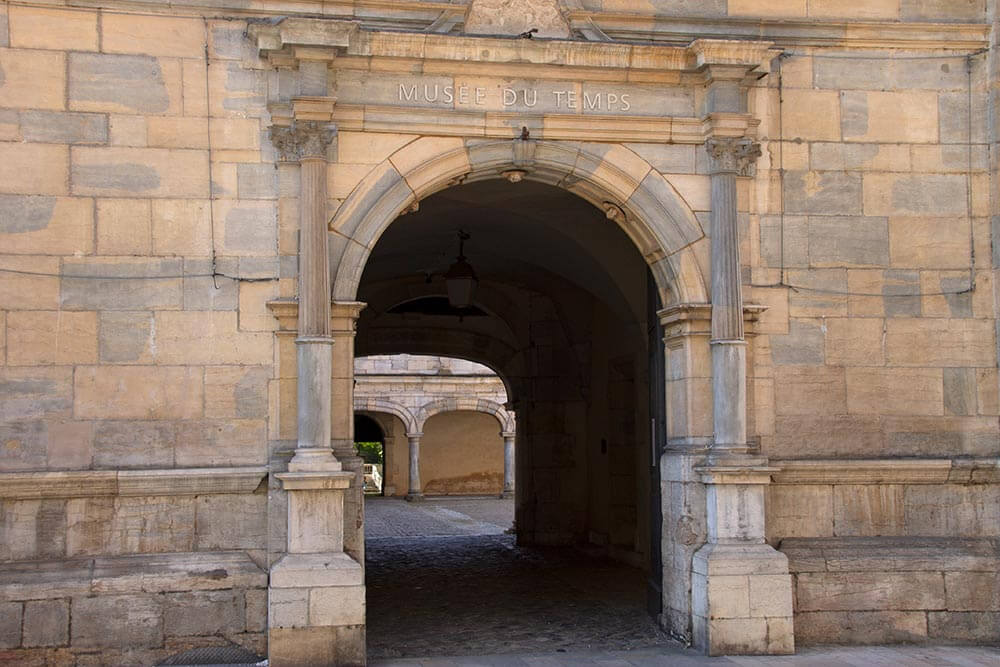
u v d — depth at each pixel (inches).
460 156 385.1
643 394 577.6
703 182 398.6
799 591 388.5
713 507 378.9
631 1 406.3
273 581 347.9
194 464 361.7
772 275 403.2
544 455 705.0
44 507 350.6
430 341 816.9
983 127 417.1
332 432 367.6
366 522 953.5
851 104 413.1
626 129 393.1
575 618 444.8
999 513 405.1
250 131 373.4
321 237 364.8
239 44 375.6
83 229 362.0
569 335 706.8
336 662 348.5
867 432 403.9
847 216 409.1
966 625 394.6
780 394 400.5
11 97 360.5
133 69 369.1
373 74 380.5
